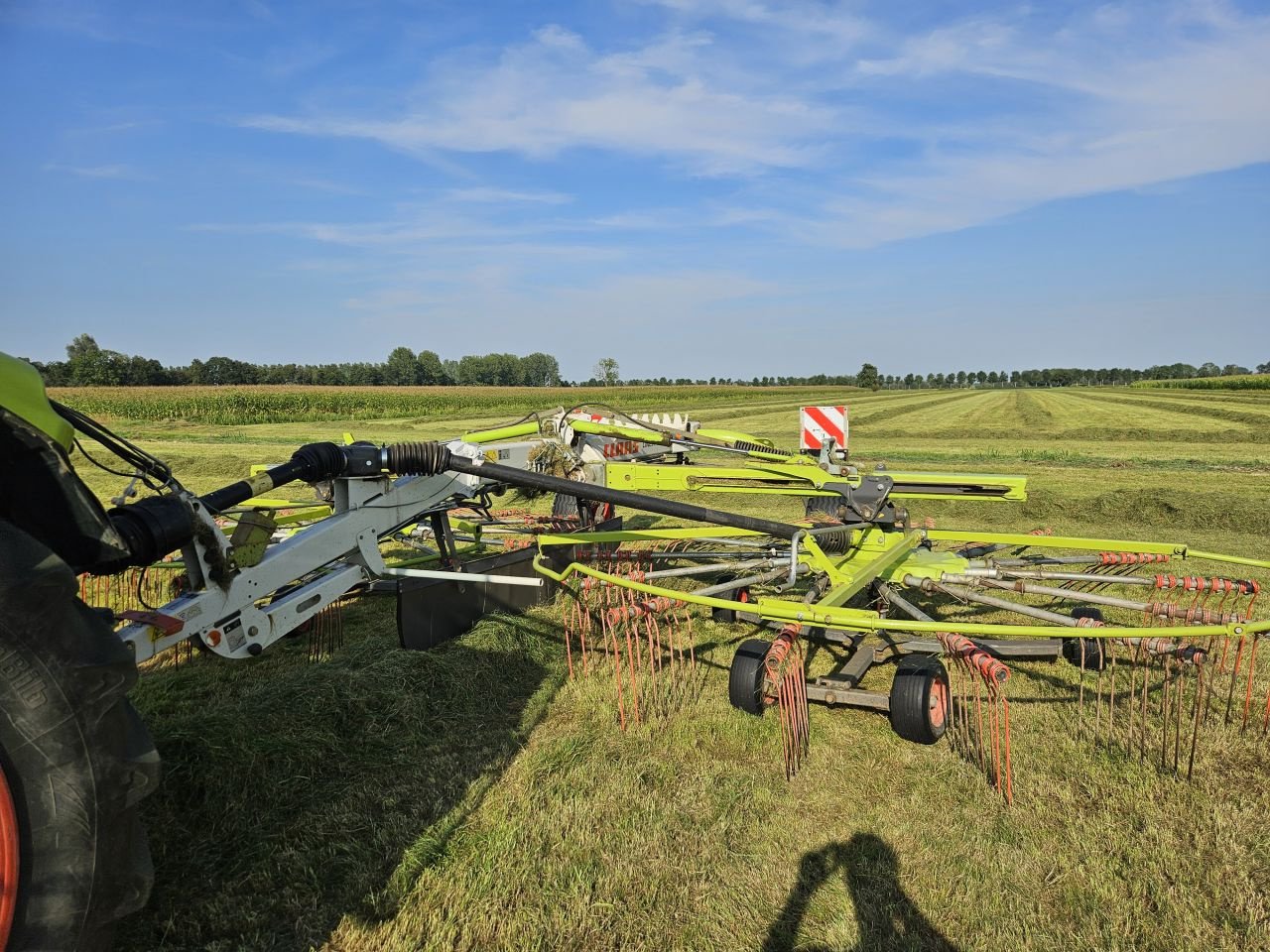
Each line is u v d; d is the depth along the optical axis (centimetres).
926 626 410
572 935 316
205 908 325
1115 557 637
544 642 638
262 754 409
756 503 1446
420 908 328
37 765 212
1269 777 435
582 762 451
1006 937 319
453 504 623
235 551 377
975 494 686
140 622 320
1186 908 332
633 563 661
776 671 436
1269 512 1192
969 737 491
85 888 220
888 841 385
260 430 3331
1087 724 507
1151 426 3192
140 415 4506
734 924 325
